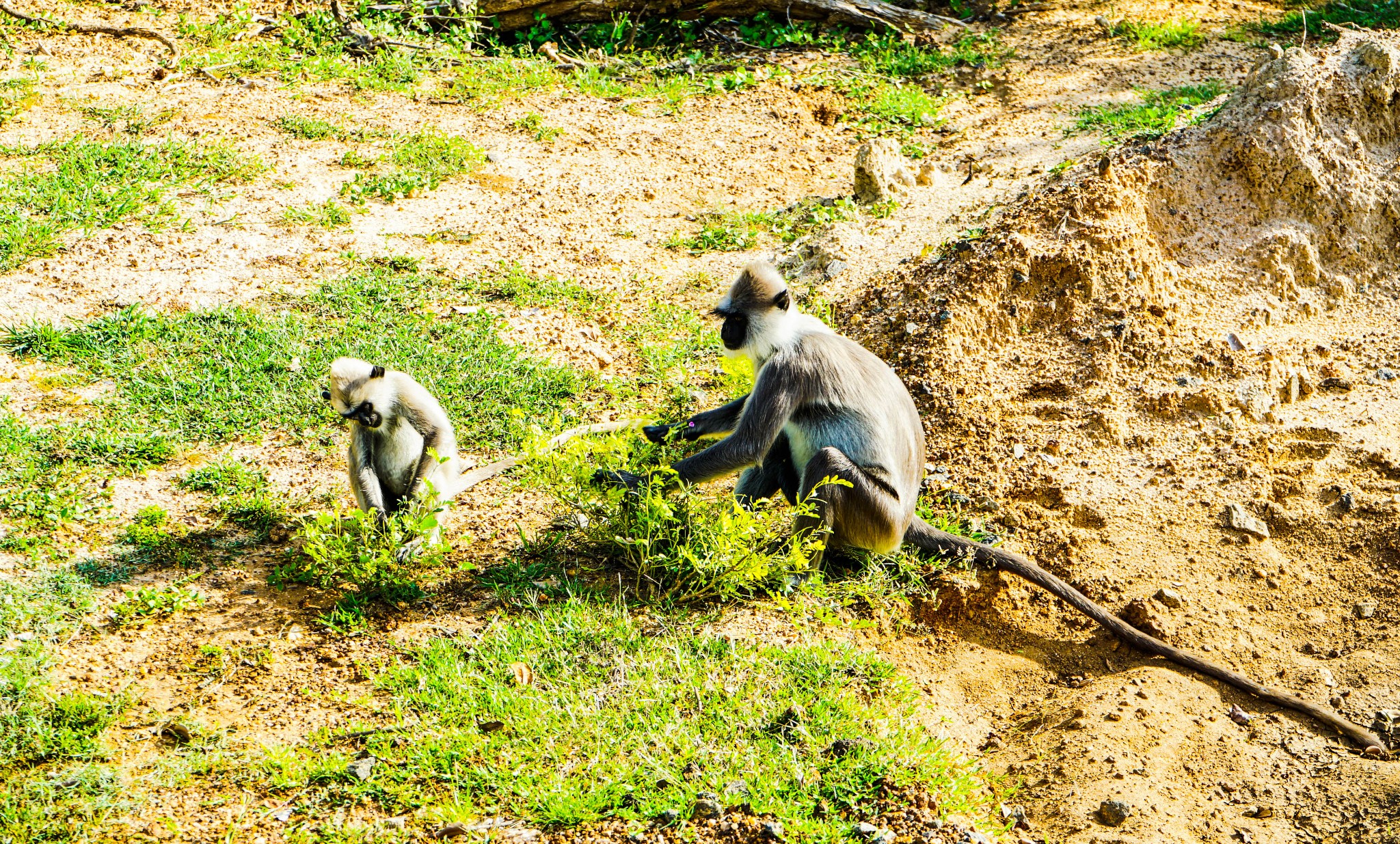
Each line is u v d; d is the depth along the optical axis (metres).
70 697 6.71
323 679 7.09
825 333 8.27
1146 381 10.01
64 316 11.13
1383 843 5.95
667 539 8.12
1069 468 9.29
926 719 7.02
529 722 6.60
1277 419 9.68
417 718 6.72
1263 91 11.84
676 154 15.61
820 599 7.93
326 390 8.33
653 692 6.89
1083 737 6.83
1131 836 6.04
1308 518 8.67
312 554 7.76
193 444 9.53
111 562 8.05
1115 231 10.80
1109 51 18.86
